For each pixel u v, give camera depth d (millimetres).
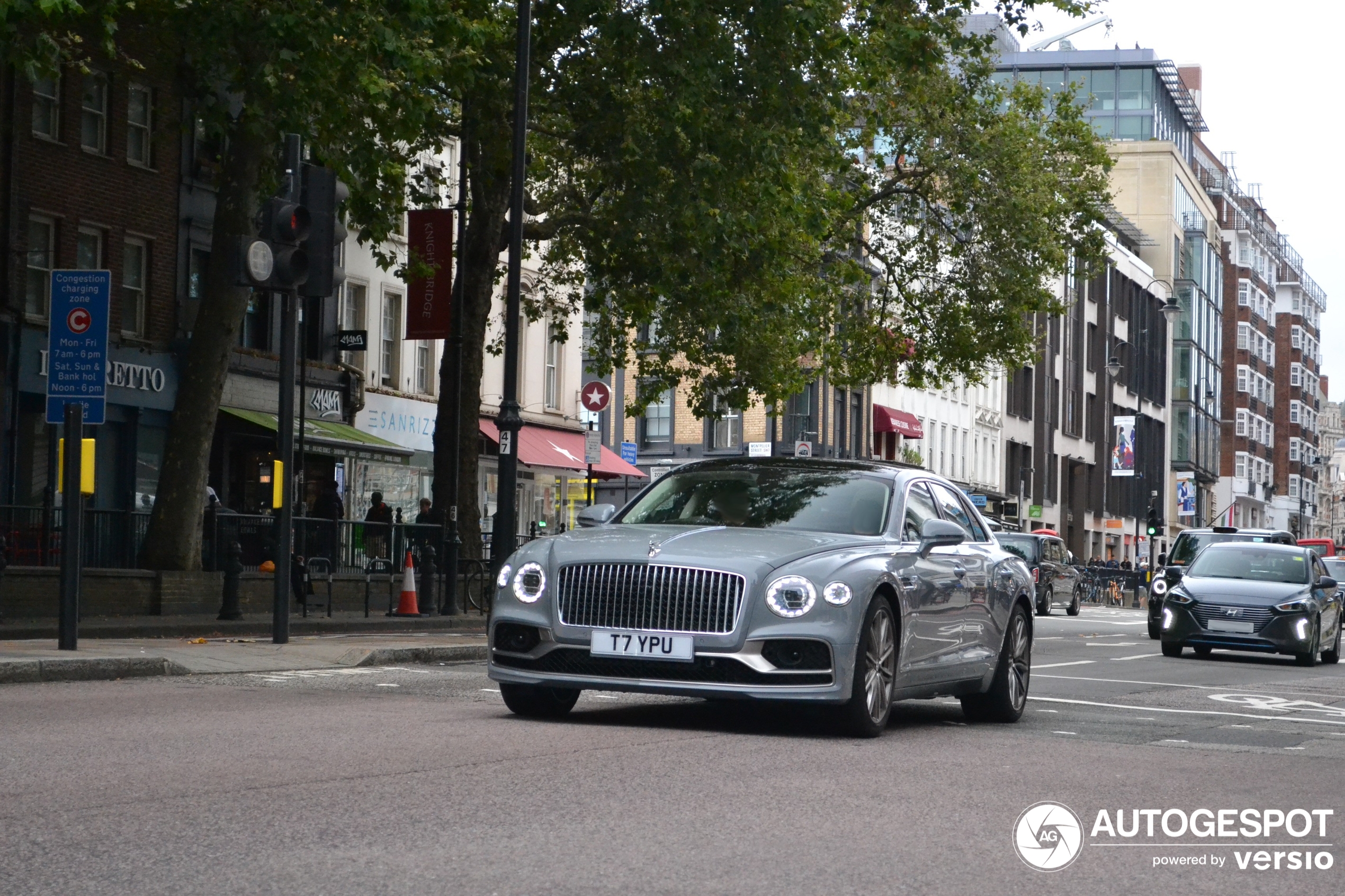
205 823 6688
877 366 42844
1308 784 9383
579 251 35625
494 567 24750
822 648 10375
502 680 10867
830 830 6984
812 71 30094
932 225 42438
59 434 31969
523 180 24828
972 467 85000
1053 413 95312
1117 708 14789
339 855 6098
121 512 24516
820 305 40500
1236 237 137875
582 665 10625
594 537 11000
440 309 33875
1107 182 44969
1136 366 109312
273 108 23922
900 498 11867
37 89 31109
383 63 23984
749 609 10359
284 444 18391
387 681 14648
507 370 24797
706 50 29109
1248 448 139375
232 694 12836
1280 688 18969
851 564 10680
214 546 25922
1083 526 100375
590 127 30438
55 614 23000
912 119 40969
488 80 29672
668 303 34688
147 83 33875
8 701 11961
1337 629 27266
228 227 25391
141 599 24359
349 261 40438
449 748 9328
